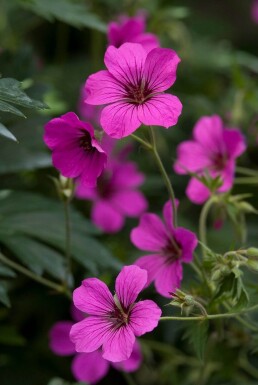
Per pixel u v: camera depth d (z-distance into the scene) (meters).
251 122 0.69
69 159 0.47
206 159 0.55
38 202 0.57
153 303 0.44
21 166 0.56
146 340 0.63
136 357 0.58
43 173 0.65
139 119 0.45
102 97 0.46
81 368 0.59
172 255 0.49
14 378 0.63
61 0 0.60
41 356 0.64
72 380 0.64
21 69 0.58
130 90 0.46
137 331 0.43
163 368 0.62
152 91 0.46
